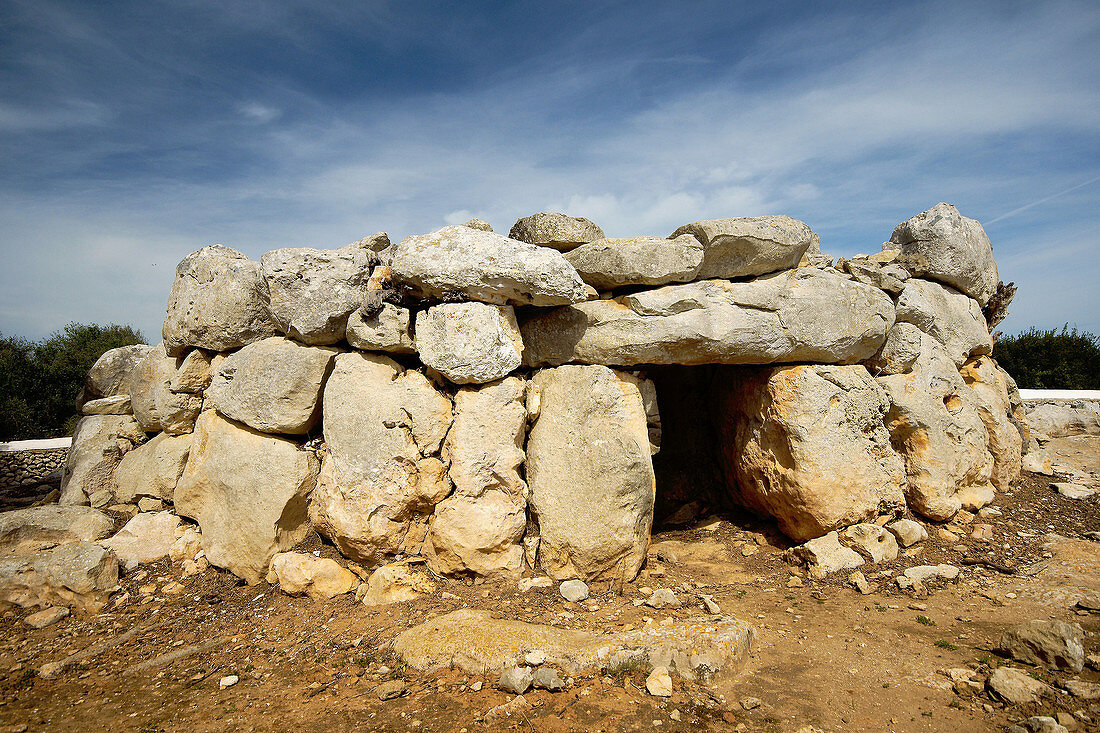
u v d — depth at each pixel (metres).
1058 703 4.11
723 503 8.98
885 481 7.38
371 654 5.27
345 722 4.33
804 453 7.12
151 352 8.91
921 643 5.16
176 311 8.22
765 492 7.70
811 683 4.61
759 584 6.71
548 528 6.61
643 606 5.97
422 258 6.41
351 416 6.62
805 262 7.96
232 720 4.49
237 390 7.23
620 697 4.42
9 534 7.32
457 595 6.19
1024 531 7.60
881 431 7.62
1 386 18.94
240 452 7.17
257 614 6.32
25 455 11.93
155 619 6.39
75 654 5.77
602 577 6.52
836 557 6.84
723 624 5.14
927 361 8.09
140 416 8.76
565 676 4.64
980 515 8.01
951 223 8.78
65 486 8.81
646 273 6.87
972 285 9.12
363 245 7.30
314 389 7.06
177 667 5.45
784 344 7.17
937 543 7.32
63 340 22.97
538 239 7.26
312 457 7.11
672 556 7.50
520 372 7.43
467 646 4.89
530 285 6.37
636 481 6.59
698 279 7.16
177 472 8.12
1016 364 22.73
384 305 6.64
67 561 6.76
